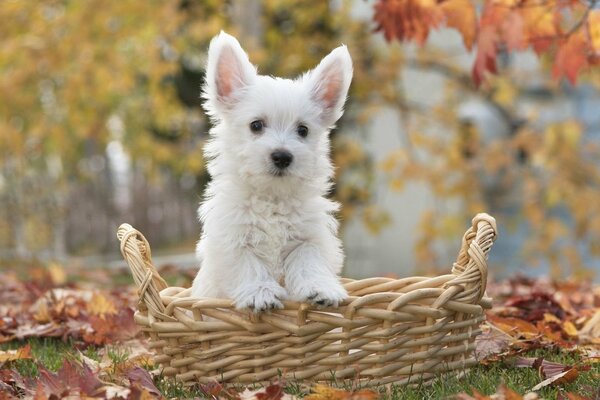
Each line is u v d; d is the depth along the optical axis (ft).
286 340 11.48
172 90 43.06
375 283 13.08
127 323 16.56
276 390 10.61
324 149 14.32
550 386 11.87
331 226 13.62
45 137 42.37
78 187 63.10
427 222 37.47
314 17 42.68
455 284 11.68
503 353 13.41
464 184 36.81
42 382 11.41
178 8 41.78
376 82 39.58
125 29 38.99
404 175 36.73
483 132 40.96
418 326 11.55
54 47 38.68
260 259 12.75
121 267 36.14
